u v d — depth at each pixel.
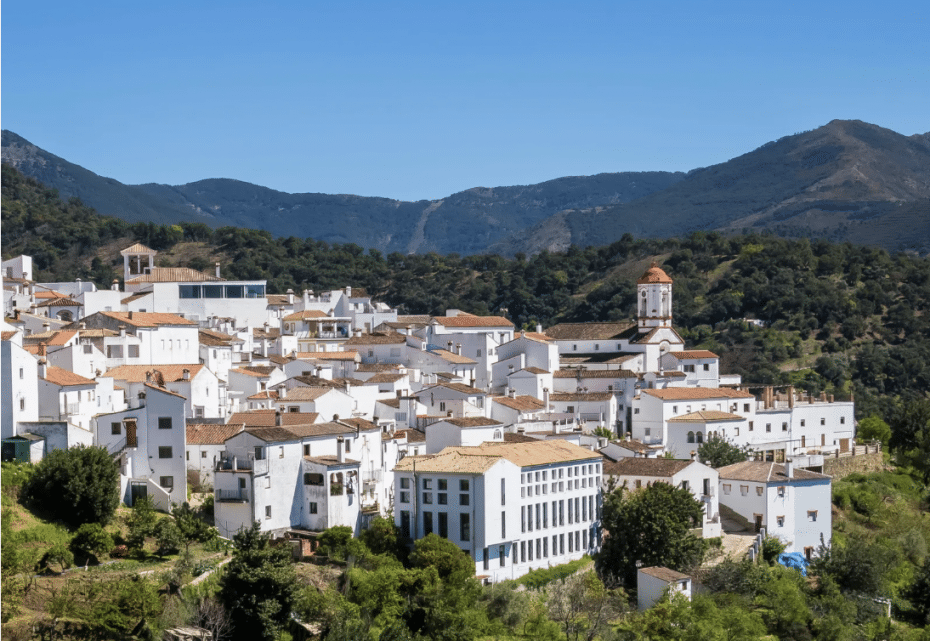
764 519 189.62
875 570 182.50
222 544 144.00
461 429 182.88
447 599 140.75
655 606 154.12
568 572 164.62
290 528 154.12
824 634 163.75
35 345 181.88
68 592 122.19
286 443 154.38
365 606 136.00
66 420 156.50
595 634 147.75
